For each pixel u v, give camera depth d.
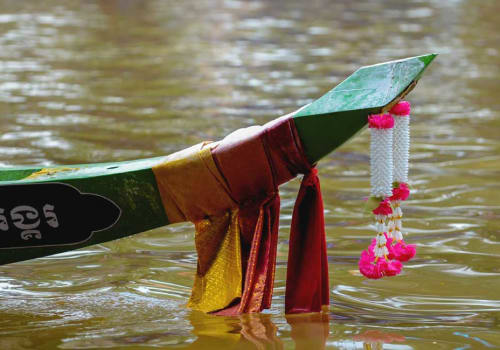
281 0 25.92
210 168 4.50
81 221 4.62
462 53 16.03
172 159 4.55
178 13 22.33
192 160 4.50
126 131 9.30
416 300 4.84
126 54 15.35
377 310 4.66
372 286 5.08
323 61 14.93
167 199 4.61
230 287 4.57
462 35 18.59
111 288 5.03
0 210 4.58
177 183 4.55
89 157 8.06
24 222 4.61
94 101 11.05
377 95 4.29
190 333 4.27
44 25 19.23
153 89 12.05
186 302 4.79
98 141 8.77
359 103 4.29
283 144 4.41
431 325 4.42
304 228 4.60
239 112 10.51
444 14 22.77
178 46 16.50
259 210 4.54
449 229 6.20
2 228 4.62
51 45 16.19
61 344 4.14
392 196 4.46
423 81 13.16
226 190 4.53
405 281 5.17
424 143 9.08
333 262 5.53
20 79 12.59
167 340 4.18
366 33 18.77
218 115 10.30
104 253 5.76
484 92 12.23
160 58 14.97
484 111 10.88
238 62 14.75
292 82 12.84
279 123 4.41
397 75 4.31
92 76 13.01
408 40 17.64
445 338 4.22
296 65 14.48
